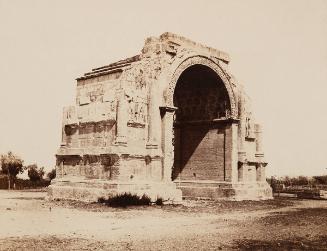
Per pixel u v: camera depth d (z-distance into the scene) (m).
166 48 33.75
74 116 32.75
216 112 39.91
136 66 31.47
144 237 16.31
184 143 41.91
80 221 20.41
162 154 31.58
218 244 15.15
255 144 41.97
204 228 19.14
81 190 30.02
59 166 32.97
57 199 31.25
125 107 29.66
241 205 32.69
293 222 22.08
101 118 30.55
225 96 39.12
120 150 28.73
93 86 32.88
